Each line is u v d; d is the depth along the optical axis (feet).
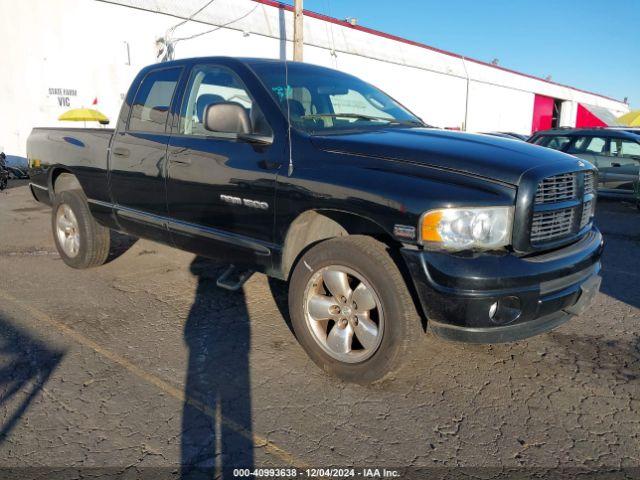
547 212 9.34
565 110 152.56
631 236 25.11
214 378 10.36
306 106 12.03
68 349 11.48
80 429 8.63
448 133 11.23
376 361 9.62
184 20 59.11
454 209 8.56
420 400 9.71
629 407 9.62
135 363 10.91
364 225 10.34
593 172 11.09
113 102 55.83
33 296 14.76
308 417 9.09
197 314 13.60
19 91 49.55
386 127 12.14
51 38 50.60
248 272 13.30
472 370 10.90
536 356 11.60
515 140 11.34
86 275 16.80
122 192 14.58
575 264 9.54
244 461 7.91
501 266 8.59
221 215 11.89
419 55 94.94
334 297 10.23
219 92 12.56
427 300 8.77
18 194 36.83
